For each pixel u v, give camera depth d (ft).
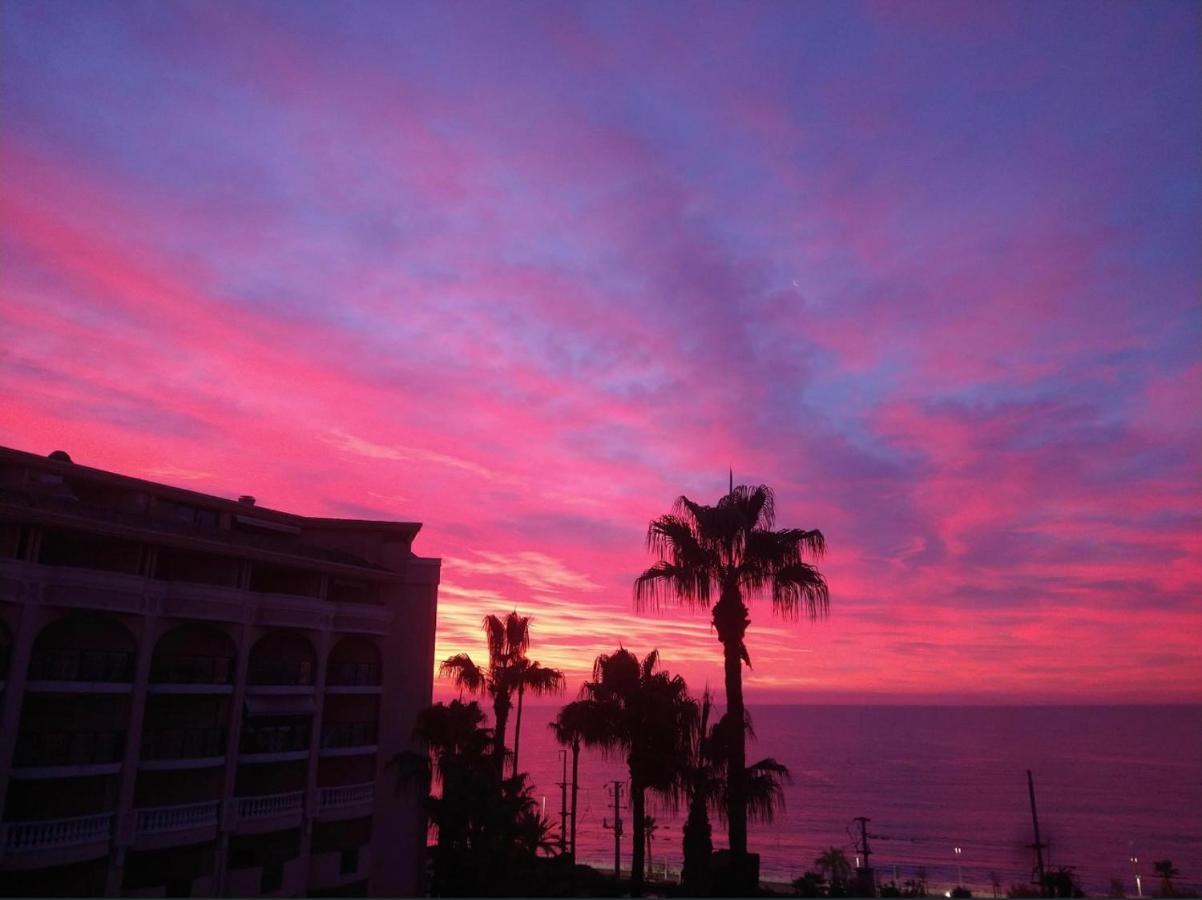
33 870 90.53
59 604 92.02
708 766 82.38
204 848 108.06
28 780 95.20
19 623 88.79
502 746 161.07
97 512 102.17
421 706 138.31
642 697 90.12
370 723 136.36
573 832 177.68
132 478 118.01
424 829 132.26
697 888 78.18
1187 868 570.05
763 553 82.28
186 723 111.55
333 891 125.08
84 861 92.27
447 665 161.17
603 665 96.12
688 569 82.38
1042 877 193.57
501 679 165.07
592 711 92.63
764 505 86.84
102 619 97.86
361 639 138.00
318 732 123.65
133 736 98.89
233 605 111.04
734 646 82.17
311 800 120.98
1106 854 633.20
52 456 117.50
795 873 504.84
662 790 88.53
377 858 130.93
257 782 120.78
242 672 112.68
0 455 102.68
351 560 137.90
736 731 80.43
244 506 133.69
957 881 474.08
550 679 166.50
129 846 96.48
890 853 627.46
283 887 115.14
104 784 97.71
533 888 96.02
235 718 111.24
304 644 126.41
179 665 110.32
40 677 93.45
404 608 142.61
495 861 96.37
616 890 109.19
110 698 101.40
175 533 106.83
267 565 121.90
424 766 129.49
